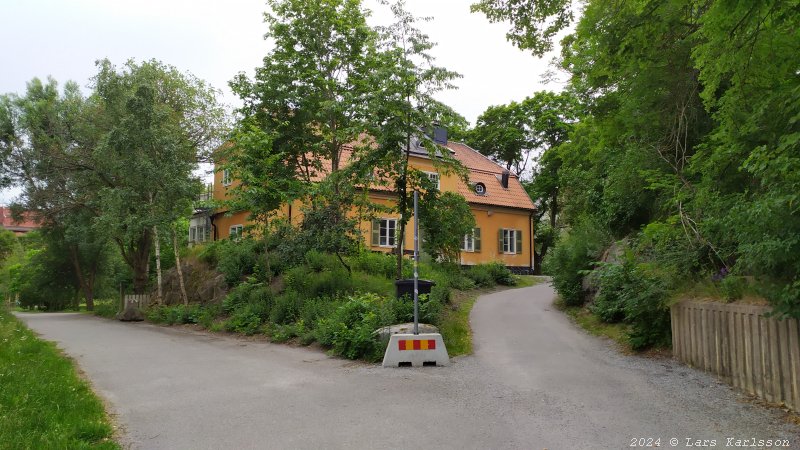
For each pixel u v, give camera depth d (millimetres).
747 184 7629
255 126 17781
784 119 6512
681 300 8836
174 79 25078
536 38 12812
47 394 7109
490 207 32125
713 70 6973
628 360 9141
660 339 9656
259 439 5645
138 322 20531
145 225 19812
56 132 25953
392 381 8266
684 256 9547
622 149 13375
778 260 6016
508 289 21578
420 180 14195
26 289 44531
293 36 19953
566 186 24000
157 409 6906
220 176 29828
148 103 20250
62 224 29391
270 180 17156
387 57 13172
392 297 12594
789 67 6457
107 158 21172
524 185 42125
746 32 6199
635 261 10484
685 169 9547
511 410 6559
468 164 34031
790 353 6195
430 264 18953
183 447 5438
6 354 10500
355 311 11750
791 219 5664
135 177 19797
